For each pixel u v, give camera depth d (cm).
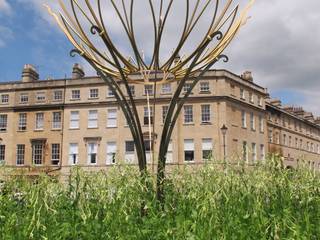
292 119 4775
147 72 665
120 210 425
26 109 3794
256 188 477
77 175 494
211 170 469
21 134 3775
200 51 611
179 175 510
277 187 489
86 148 3588
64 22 645
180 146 3388
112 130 3534
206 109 3403
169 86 3416
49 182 478
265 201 484
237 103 3544
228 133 3353
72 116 3662
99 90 3612
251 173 491
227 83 3434
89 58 641
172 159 3362
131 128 617
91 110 3619
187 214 436
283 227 399
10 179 502
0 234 420
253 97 3819
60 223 438
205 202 405
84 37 631
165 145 623
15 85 3862
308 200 465
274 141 4209
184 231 395
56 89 3750
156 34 607
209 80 3428
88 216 428
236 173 491
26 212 450
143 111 3425
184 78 623
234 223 401
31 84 3819
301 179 498
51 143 3684
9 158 3766
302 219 438
